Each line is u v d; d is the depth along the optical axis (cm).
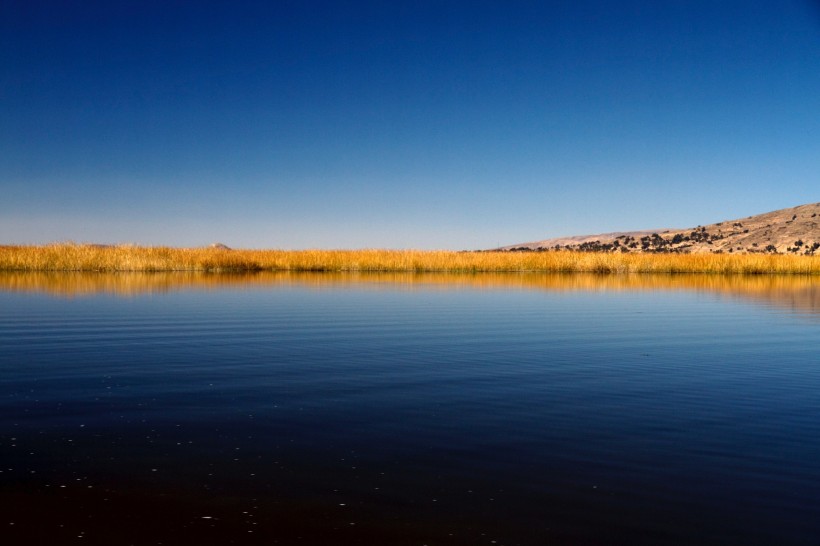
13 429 705
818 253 10494
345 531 482
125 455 627
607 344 1341
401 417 766
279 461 616
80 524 487
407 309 2002
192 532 477
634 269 5109
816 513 516
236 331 1474
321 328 1542
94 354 1162
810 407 825
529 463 617
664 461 625
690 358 1181
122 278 3366
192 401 830
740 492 554
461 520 500
